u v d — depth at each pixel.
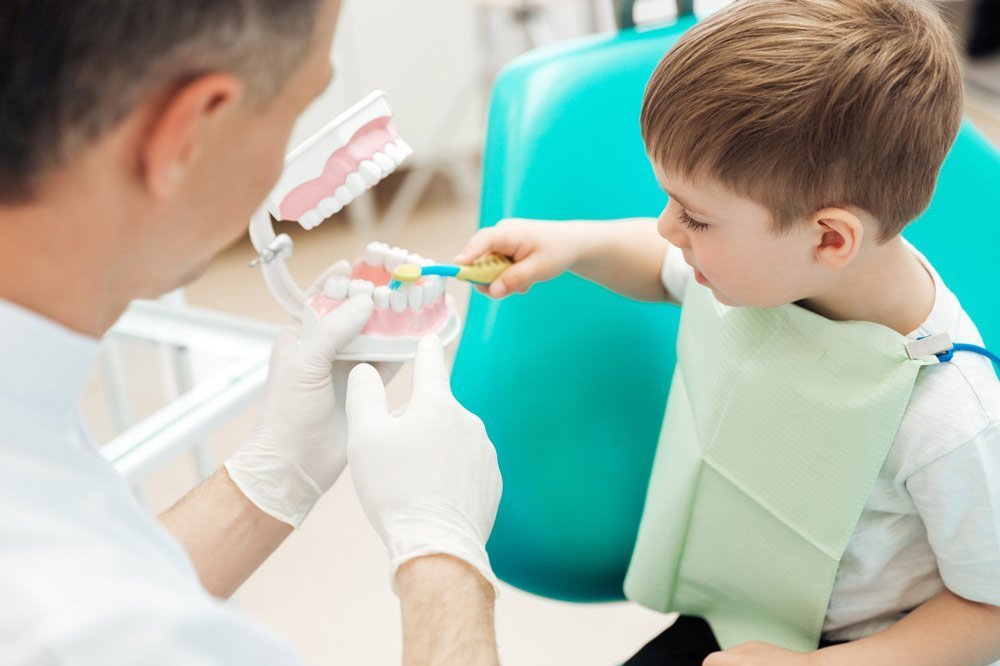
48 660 0.38
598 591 1.02
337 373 0.83
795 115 0.65
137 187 0.47
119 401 1.24
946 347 0.71
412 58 2.86
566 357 0.97
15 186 0.44
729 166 0.67
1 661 0.38
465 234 2.91
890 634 0.79
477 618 0.61
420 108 2.92
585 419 0.97
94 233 0.47
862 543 0.79
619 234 0.92
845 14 0.67
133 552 0.46
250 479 0.79
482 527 0.72
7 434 0.45
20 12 0.41
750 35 0.66
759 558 0.84
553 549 0.99
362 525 1.82
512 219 0.90
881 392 0.72
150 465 0.93
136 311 1.22
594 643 1.57
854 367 0.73
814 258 0.71
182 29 0.43
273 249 0.79
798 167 0.66
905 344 0.71
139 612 0.40
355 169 0.74
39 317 0.46
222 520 0.78
